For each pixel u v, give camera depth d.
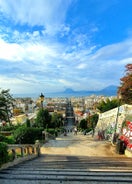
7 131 24.23
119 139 16.81
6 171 8.38
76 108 170.62
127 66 22.45
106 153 16.45
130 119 17.38
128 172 8.05
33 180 7.14
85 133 47.84
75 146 19.95
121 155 15.52
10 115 23.94
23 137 19.30
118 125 22.95
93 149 18.30
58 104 185.12
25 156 12.09
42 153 16.61
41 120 36.16
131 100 23.02
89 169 8.70
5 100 22.73
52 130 34.91
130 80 22.06
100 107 49.88
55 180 7.12
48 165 9.86
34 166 9.65
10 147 10.05
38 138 21.25
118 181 7.00
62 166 9.53
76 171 8.24
